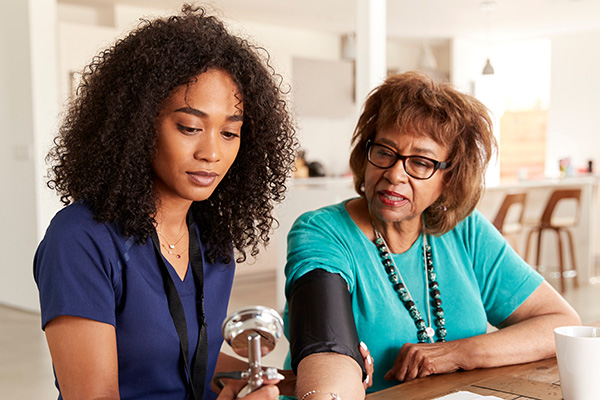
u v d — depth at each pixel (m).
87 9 6.97
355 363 1.15
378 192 1.40
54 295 0.96
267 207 1.27
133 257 1.05
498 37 8.26
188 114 1.00
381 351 1.38
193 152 1.02
